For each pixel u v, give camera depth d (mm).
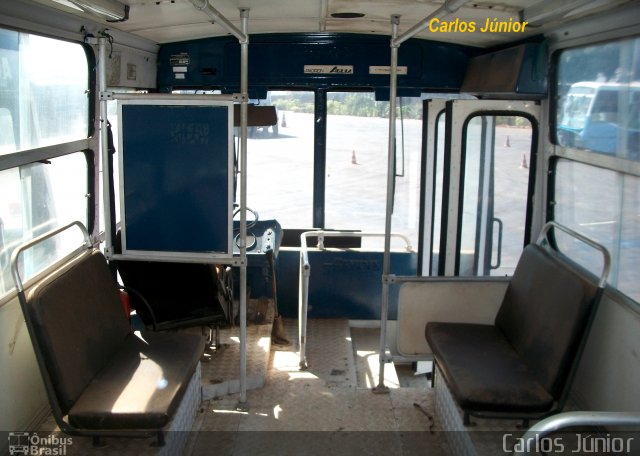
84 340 3203
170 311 4328
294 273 5703
